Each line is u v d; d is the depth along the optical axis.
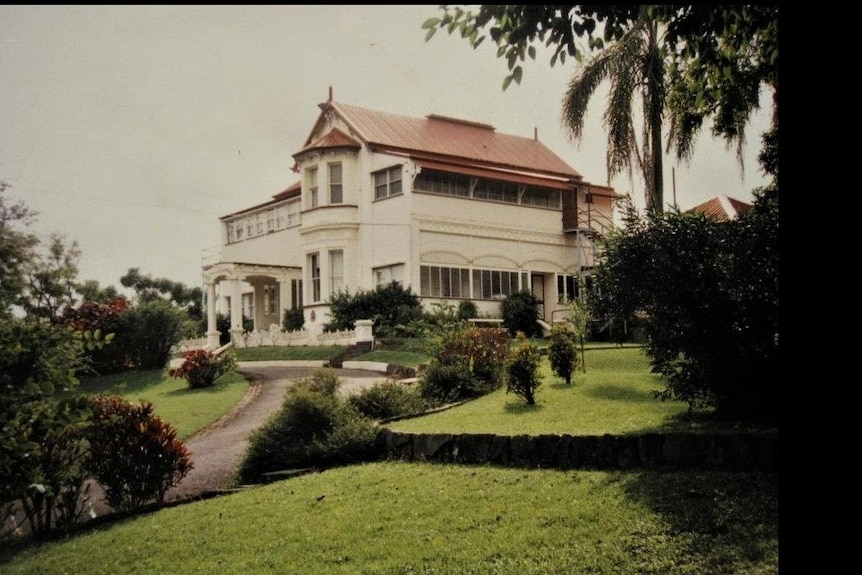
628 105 20.11
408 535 7.38
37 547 9.06
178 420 17.42
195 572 7.15
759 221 9.40
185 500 10.37
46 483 7.63
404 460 10.91
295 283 40.03
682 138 19.42
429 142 37.09
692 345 9.74
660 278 9.64
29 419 6.08
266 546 7.64
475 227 33.84
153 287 59.66
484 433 10.12
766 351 9.37
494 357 17.16
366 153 34.19
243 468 11.72
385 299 30.89
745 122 15.25
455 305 32.59
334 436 11.59
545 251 36.75
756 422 9.26
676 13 7.05
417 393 15.66
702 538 6.29
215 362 24.06
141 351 29.97
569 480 8.38
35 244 35.53
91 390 25.09
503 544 6.80
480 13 6.11
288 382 23.02
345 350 28.77
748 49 10.77
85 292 38.22
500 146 41.03
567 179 39.00
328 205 34.44
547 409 12.73
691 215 9.90
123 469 10.39
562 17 6.17
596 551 6.39
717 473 7.70
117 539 8.69
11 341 6.09
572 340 16.27
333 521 8.14
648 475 8.05
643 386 14.36
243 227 46.09
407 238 31.62
